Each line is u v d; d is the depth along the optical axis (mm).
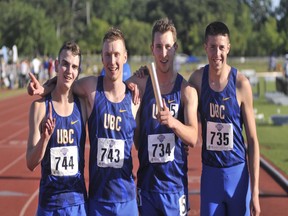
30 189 9273
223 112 5023
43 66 39969
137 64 59594
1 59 39844
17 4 52875
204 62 61938
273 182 9688
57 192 4770
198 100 5145
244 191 5113
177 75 5059
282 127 16922
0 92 33125
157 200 5012
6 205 8297
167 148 4977
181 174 5070
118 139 4816
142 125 5012
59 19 71375
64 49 4715
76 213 4809
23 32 50312
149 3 82812
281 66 51594
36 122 4754
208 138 5102
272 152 12422
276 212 7855
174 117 4980
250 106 5031
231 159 5066
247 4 84625
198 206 8094
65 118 4766
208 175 5141
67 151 4754
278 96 25578
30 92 4699
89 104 4859
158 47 4934
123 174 4855
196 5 73562
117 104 4832
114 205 4844
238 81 5039
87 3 74750
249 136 5031
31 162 4598
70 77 4699
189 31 71500
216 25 4953
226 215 5199
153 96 5000
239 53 68375
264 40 65312
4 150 13242
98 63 60375
